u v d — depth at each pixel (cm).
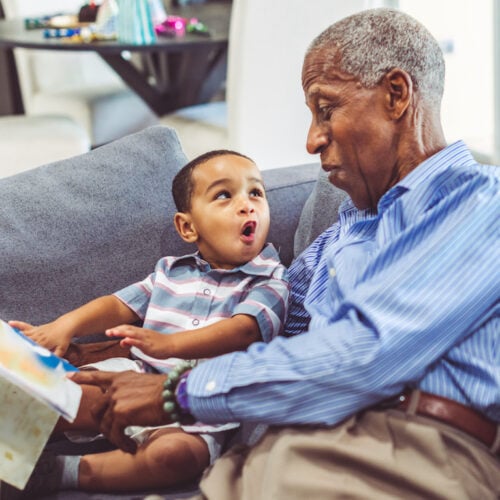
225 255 152
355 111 121
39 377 110
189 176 156
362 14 123
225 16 372
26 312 151
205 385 112
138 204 163
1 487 122
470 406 111
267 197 178
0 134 317
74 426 131
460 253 111
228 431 139
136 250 161
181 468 128
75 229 156
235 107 287
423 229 115
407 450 110
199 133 310
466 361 111
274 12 274
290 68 286
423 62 120
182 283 152
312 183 184
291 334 154
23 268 150
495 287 110
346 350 108
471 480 108
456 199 115
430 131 124
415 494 107
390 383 109
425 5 380
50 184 159
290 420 111
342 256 126
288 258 180
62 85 400
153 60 378
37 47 306
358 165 125
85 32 313
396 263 114
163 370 145
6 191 156
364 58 119
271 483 108
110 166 164
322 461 109
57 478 127
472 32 382
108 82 412
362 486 107
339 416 110
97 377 124
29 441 115
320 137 125
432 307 108
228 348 138
